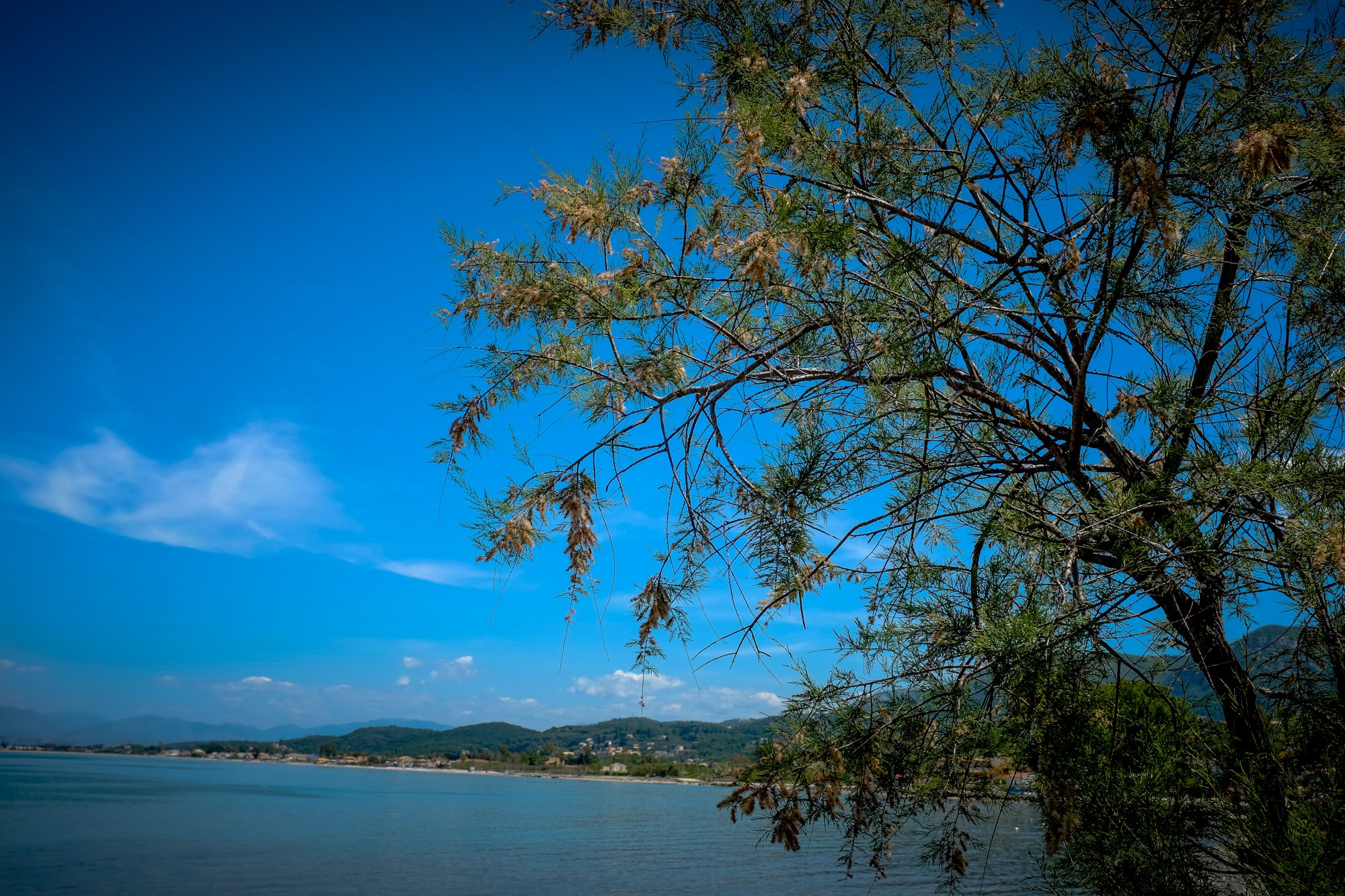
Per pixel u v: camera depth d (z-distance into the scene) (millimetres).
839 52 2967
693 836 44125
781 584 2836
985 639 2268
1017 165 2961
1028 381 3090
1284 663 2684
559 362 3053
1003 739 2424
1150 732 2562
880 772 2582
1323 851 2197
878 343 2467
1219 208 2631
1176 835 2461
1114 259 2844
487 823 52438
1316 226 2693
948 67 3113
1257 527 2613
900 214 2838
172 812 53562
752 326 3018
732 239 2865
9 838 36469
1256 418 2875
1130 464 3025
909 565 2779
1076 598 2395
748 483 2967
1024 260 2820
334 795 81062
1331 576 2205
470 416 3129
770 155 2754
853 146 2871
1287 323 2947
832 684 2705
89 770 134625
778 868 29266
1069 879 2521
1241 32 2492
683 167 2760
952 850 2525
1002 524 2594
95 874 26500
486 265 3004
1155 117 2504
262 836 39938
